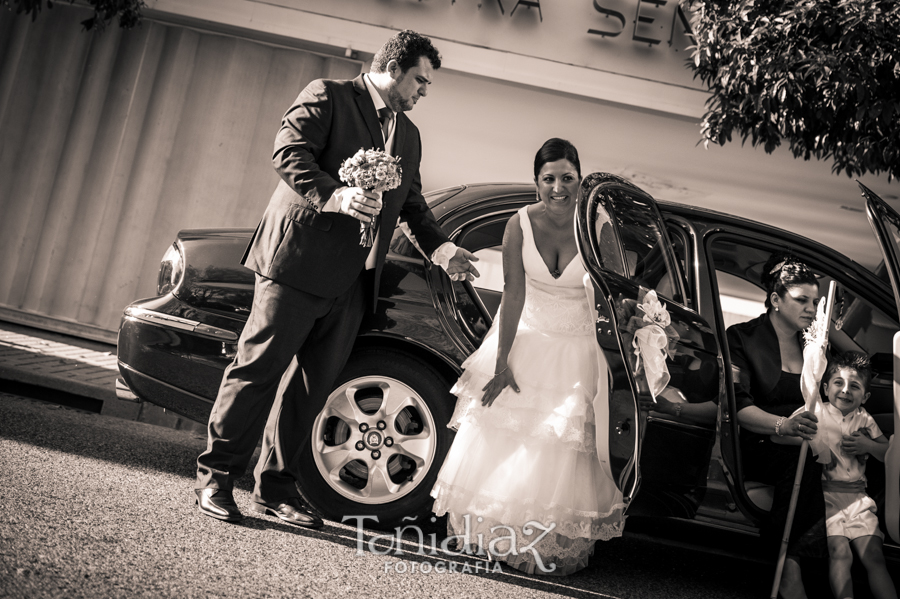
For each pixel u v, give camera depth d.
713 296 3.14
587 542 2.79
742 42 4.86
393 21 7.19
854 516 2.79
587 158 7.27
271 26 7.12
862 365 2.89
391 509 2.99
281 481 2.89
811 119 5.02
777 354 3.17
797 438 2.92
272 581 2.19
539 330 2.85
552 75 7.20
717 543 3.31
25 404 4.43
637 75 7.21
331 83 2.85
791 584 2.78
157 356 3.07
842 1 4.55
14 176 7.12
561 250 2.86
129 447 3.74
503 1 7.17
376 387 3.09
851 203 7.16
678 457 2.75
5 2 6.05
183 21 7.17
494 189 3.39
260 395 2.76
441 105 7.25
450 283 3.08
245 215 7.19
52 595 1.81
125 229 7.11
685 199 7.25
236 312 3.05
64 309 7.08
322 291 2.73
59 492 2.64
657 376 2.62
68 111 7.16
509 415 2.73
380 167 2.56
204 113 7.19
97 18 6.35
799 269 3.13
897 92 4.66
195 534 2.47
